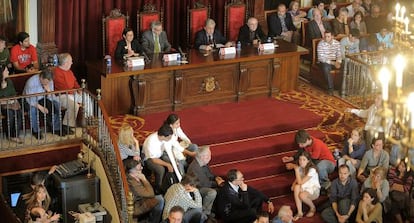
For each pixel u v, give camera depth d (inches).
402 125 273.3
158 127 488.7
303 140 463.5
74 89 451.8
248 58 525.7
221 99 530.0
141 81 494.9
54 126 459.2
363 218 447.5
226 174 459.5
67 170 445.4
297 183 454.9
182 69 506.6
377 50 580.7
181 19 577.6
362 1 674.2
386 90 265.6
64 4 522.9
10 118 449.1
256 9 605.6
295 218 453.7
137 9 555.8
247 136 493.4
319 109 530.6
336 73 565.3
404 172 465.4
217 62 514.6
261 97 545.0
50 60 510.6
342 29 627.5
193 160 438.6
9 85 450.6
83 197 445.4
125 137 430.9
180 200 413.1
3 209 430.6
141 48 524.1
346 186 451.8
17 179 457.1
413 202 456.4
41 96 453.4
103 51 533.6
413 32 400.2
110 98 496.7
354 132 477.1
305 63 629.3
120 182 421.1
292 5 639.8
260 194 442.3
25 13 510.9
